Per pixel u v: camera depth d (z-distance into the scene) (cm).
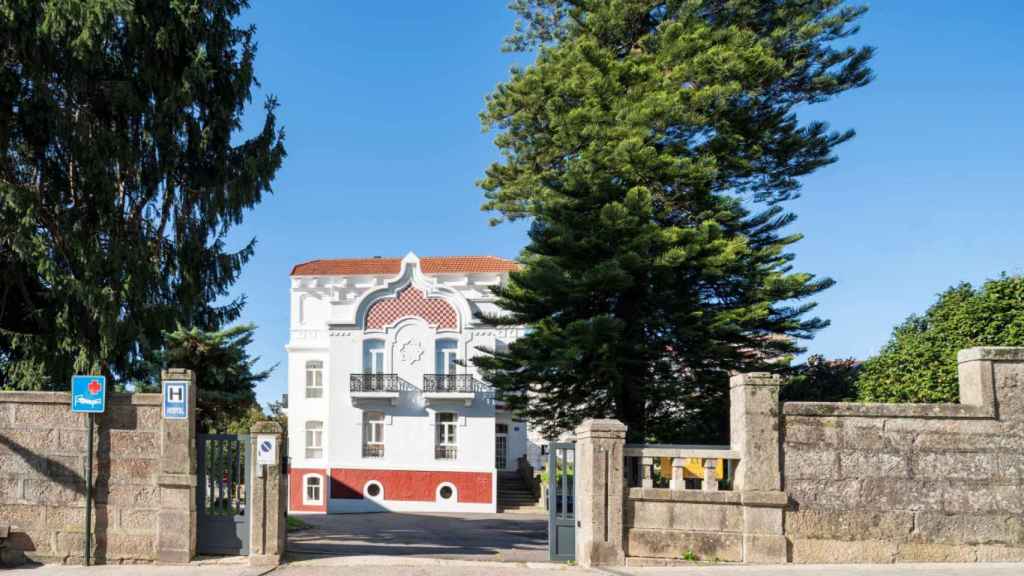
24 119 1691
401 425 3659
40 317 1827
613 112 2180
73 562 1270
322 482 3703
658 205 2234
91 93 1766
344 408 3684
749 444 1223
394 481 3612
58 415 1301
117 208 1811
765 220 2300
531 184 2583
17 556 1272
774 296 2123
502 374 2136
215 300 2058
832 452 1223
